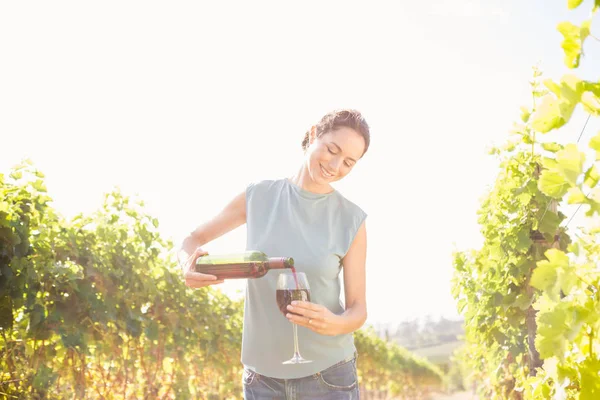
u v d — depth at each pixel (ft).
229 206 8.83
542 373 7.47
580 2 3.63
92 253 14.05
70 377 13.30
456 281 19.63
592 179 3.89
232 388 21.34
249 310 8.08
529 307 14.97
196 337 19.07
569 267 4.49
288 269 7.89
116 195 15.64
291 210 8.15
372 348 56.65
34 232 12.39
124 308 15.08
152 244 16.20
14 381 11.84
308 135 8.27
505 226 15.53
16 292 11.51
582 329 4.94
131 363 16.01
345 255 8.27
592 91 3.73
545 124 3.99
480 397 25.67
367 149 7.89
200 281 7.78
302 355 7.78
